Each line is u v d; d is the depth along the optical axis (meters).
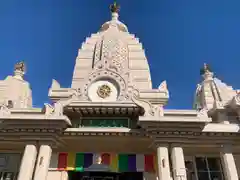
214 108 24.88
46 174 18.50
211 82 30.95
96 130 20.02
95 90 22.34
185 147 20.77
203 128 19.77
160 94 23.75
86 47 30.69
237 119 24.22
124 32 34.09
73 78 27.41
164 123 19.36
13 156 21.64
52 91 23.06
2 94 27.25
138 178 21.50
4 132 19.73
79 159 21.42
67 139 20.50
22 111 20.28
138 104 20.83
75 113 21.72
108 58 24.81
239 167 21.78
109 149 21.84
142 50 30.59
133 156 21.66
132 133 19.95
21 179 17.89
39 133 19.62
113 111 21.52
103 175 21.62
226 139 20.42
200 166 21.86
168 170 18.28
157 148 19.50
